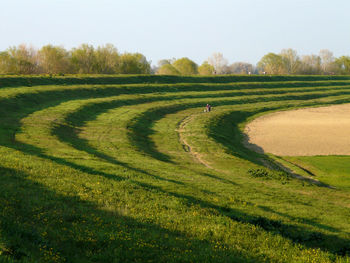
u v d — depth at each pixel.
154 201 21.09
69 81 100.00
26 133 43.81
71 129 53.41
